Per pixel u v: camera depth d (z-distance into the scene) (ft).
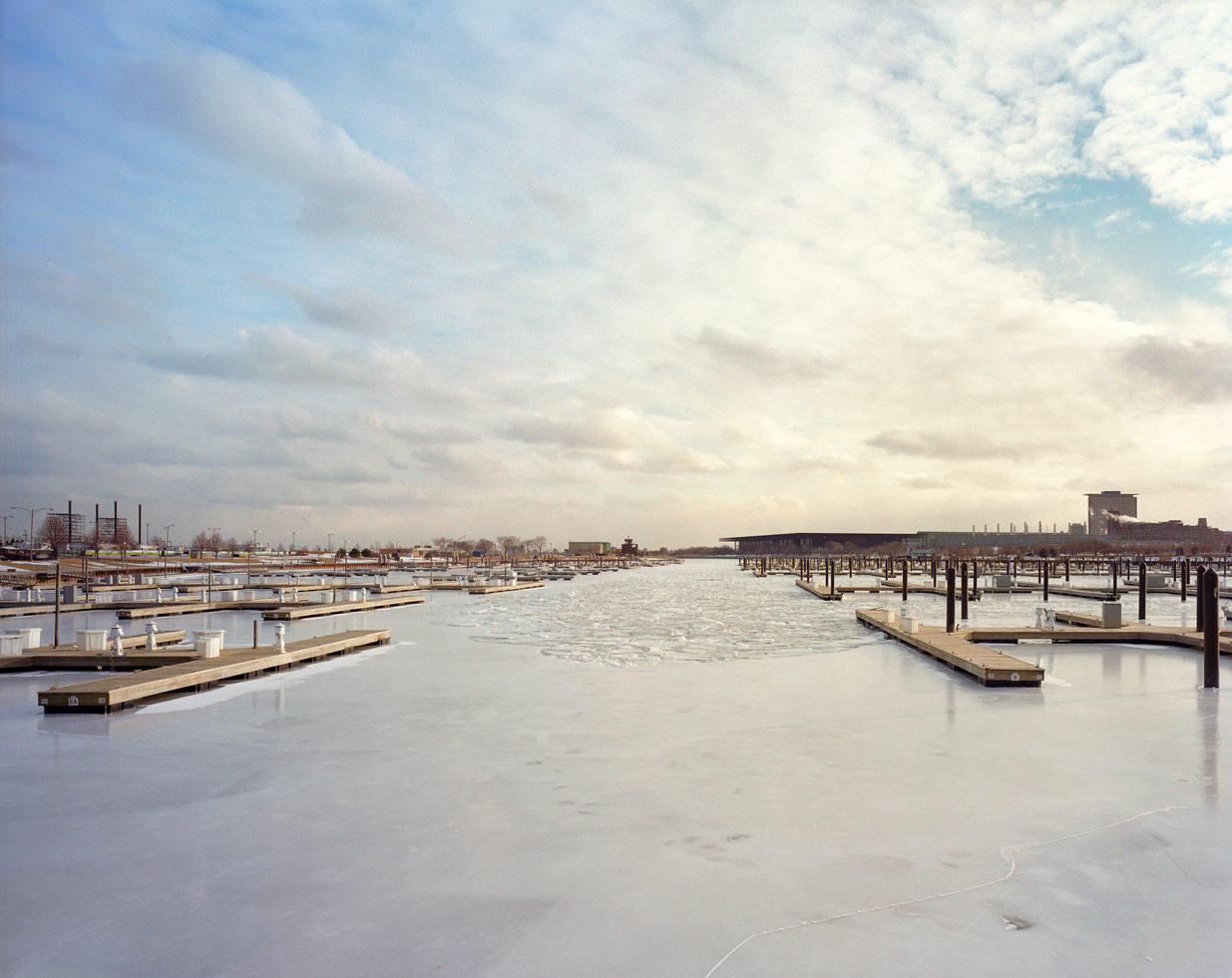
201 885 30.48
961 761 47.26
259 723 58.75
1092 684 74.54
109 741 53.01
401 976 24.03
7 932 26.84
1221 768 45.62
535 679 79.20
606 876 31.01
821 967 24.30
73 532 575.38
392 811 38.75
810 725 57.52
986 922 27.14
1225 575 278.67
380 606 180.24
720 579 407.85
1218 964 24.47
